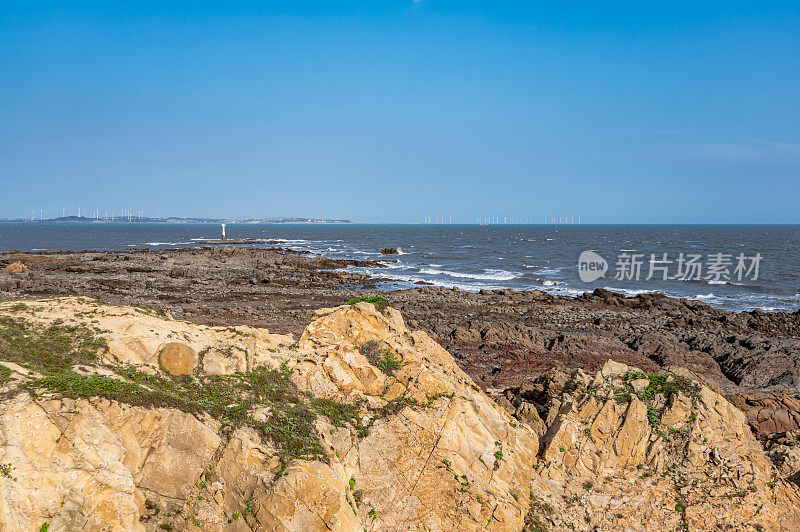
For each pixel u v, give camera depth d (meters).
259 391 13.52
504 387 27.97
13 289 50.59
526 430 15.88
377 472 13.09
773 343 35.44
